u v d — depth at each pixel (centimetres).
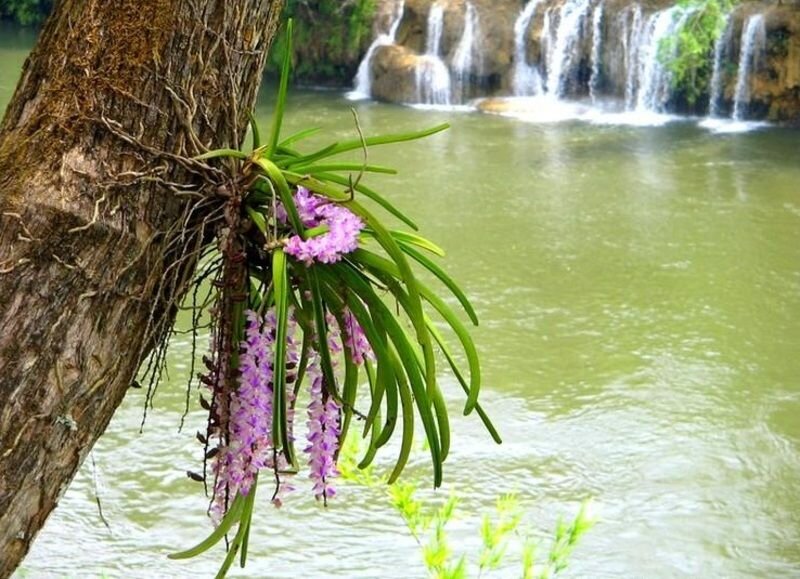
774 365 640
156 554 462
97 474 514
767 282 749
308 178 126
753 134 1125
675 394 607
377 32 1335
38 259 113
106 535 474
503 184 955
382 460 523
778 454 550
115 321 118
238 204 124
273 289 126
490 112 1230
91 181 116
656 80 1211
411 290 124
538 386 612
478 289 736
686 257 791
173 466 521
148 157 119
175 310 126
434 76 1279
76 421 117
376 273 128
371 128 1167
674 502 508
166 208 121
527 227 848
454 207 895
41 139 117
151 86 119
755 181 963
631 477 527
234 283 125
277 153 133
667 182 959
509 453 543
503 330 679
